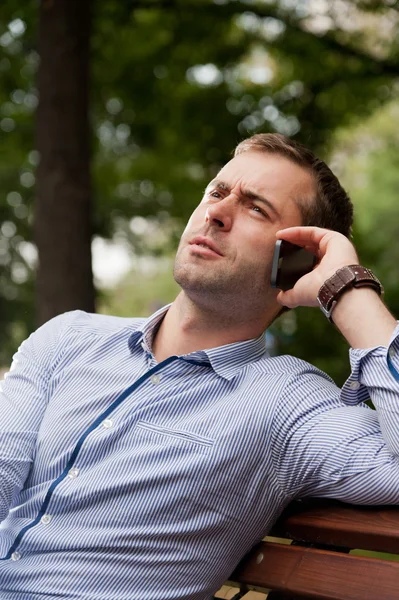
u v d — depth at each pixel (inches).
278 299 75.0
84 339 82.5
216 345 79.4
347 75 300.8
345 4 283.3
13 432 76.5
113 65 316.5
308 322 315.9
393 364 64.8
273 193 78.5
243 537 69.6
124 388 76.0
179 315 80.4
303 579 63.6
